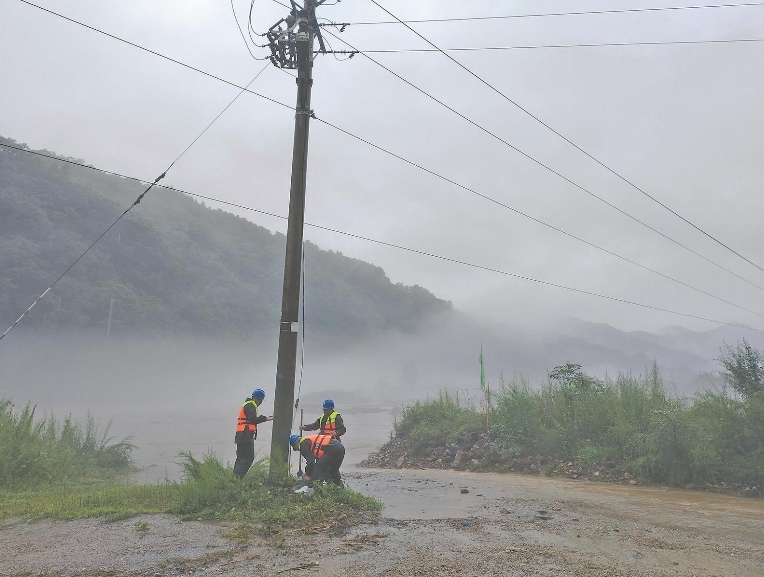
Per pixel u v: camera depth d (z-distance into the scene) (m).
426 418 19.28
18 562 5.46
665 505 9.23
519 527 7.22
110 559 5.49
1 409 14.55
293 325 9.67
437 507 8.78
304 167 10.23
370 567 5.27
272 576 5.00
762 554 6.11
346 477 13.13
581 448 14.19
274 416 9.40
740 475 11.02
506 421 16.52
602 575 5.17
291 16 10.62
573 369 17.72
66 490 10.68
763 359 15.12
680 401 14.48
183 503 7.66
